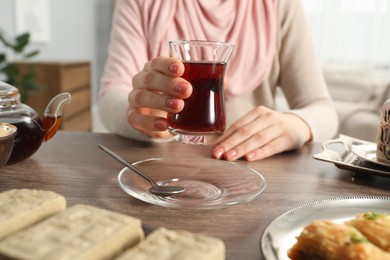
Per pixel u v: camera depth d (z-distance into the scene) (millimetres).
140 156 499
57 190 389
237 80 793
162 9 778
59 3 2473
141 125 528
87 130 2223
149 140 560
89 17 2955
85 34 2904
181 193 385
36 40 2197
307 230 299
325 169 474
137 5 782
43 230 254
